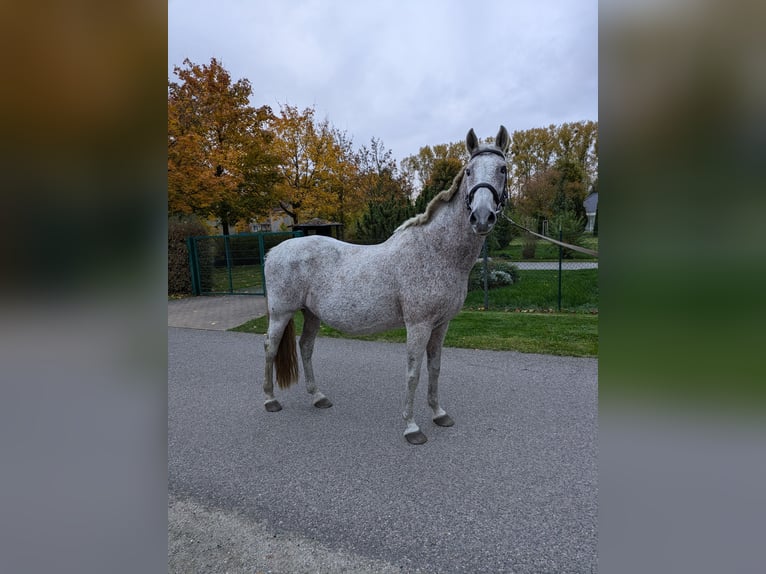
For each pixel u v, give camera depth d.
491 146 2.18
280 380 3.12
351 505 1.96
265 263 3.02
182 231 10.02
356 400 3.30
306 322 3.18
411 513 1.89
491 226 2.07
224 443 2.62
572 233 10.76
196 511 1.95
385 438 2.63
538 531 1.75
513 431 2.67
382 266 2.56
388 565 1.59
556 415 2.90
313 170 17.12
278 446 2.57
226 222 15.69
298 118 16.83
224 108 13.69
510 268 8.91
